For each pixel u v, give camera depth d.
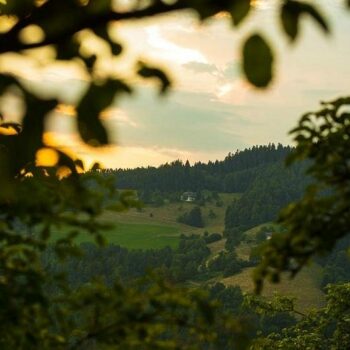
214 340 5.82
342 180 6.45
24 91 1.70
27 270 6.24
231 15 1.76
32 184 4.80
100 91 1.77
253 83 1.57
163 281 6.04
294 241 5.97
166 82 1.88
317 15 1.73
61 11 1.98
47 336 6.22
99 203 6.21
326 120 6.98
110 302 6.01
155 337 6.05
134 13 1.92
